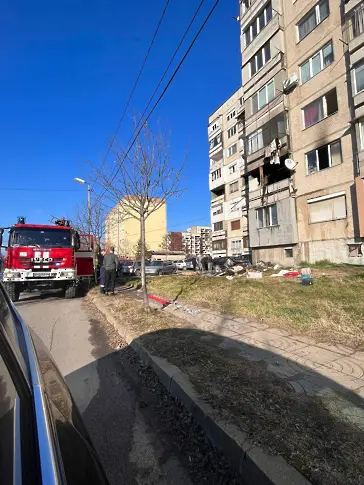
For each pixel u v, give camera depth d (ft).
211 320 21.07
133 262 105.91
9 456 3.31
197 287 37.06
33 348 5.55
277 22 65.57
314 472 6.63
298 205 61.93
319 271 44.96
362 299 23.84
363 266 47.65
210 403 9.55
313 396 10.09
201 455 8.23
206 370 12.12
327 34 55.88
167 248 262.88
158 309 26.03
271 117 67.77
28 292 45.42
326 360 13.28
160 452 8.52
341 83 53.52
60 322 24.93
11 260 35.17
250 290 30.81
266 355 14.06
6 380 4.18
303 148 61.00
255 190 73.36
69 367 15.12
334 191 54.75
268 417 8.71
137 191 27.12
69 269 36.96
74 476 3.58
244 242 132.57
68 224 40.55
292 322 19.26
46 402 4.29
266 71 68.90
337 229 54.39
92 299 35.55
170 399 11.17
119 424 9.95
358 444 7.52
